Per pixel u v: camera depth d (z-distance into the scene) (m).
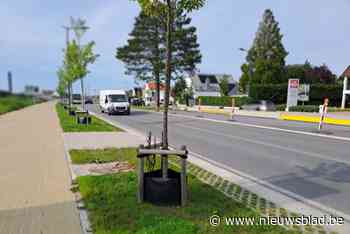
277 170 6.91
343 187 5.68
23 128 14.84
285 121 20.77
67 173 6.32
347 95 40.00
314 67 61.69
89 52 20.20
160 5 4.71
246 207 4.41
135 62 48.50
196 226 3.72
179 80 54.59
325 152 9.12
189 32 48.03
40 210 4.32
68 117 21.41
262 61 53.06
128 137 11.76
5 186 5.43
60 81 31.98
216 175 6.36
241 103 42.19
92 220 3.94
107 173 6.15
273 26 58.25
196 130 15.05
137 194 4.59
